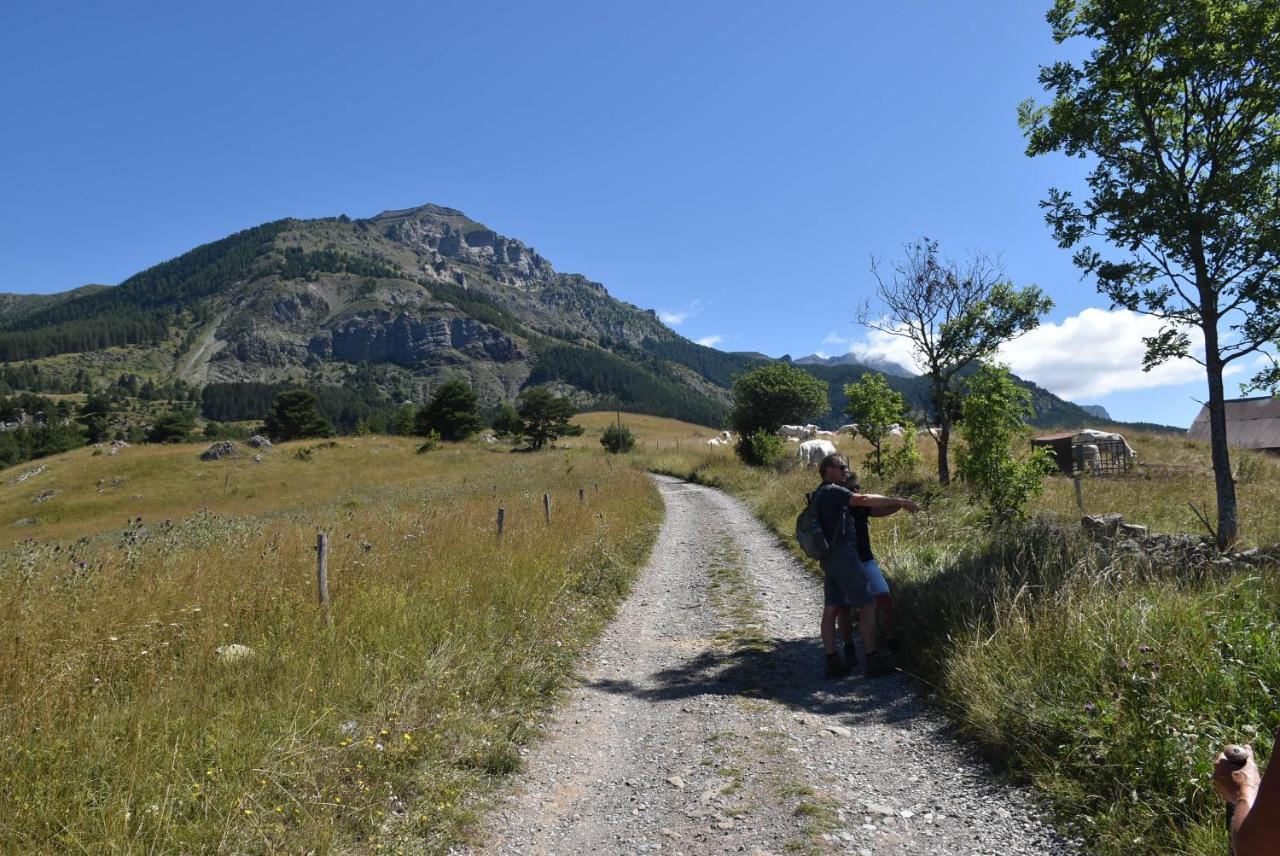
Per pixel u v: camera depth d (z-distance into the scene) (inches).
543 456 2487.7
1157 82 339.0
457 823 144.8
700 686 236.8
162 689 181.2
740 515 782.5
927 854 123.6
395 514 553.6
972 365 676.1
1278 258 323.3
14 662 186.1
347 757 158.9
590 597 359.9
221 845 123.3
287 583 284.8
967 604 231.5
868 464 859.4
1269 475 740.0
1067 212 366.9
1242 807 48.6
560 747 190.9
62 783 137.0
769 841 132.0
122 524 1621.6
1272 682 137.9
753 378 1609.3
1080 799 131.4
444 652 229.9
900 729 183.8
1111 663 162.6
